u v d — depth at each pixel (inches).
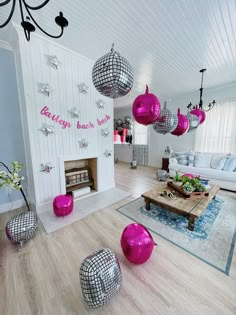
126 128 262.1
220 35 75.6
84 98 102.7
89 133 109.0
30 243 65.1
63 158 96.5
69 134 97.8
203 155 152.3
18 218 63.6
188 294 44.9
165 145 208.8
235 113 144.4
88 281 39.0
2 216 86.7
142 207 98.0
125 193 121.5
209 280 49.4
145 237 52.8
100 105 110.9
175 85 149.6
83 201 106.2
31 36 76.2
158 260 57.3
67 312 40.6
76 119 100.0
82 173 116.2
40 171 88.1
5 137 89.3
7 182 67.8
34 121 82.6
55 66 85.3
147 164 237.9
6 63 84.9
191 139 179.8
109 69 43.6
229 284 48.0
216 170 131.7
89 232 72.9
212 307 41.4
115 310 41.0
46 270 52.6
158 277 50.4
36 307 41.6
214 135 158.7
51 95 87.1
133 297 44.1
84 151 107.6
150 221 82.4
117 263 44.3
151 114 54.8
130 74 47.1
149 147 231.0
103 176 125.0
